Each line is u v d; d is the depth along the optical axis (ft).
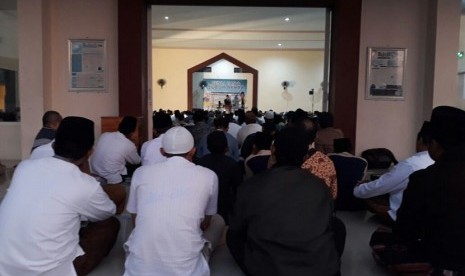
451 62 20.94
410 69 21.99
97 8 21.97
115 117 21.12
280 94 57.16
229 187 11.30
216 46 54.80
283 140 7.93
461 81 36.19
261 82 57.11
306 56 56.85
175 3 22.25
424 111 21.86
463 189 6.81
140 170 8.50
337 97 21.67
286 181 7.45
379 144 22.20
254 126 19.43
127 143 15.51
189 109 56.49
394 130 22.16
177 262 7.91
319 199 7.36
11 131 23.82
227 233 9.23
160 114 24.57
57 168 7.72
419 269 8.23
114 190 12.25
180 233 7.90
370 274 9.36
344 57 21.50
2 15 24.27
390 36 21.86
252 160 12.50
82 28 22.00
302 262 7.05
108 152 15.14
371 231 12.26
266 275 7.19
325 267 7.06
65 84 22.13
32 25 20.81
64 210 7.56
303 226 7.14
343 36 21.44
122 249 10.59
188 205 8.02
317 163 10.64
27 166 7.77
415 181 7.27
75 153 7.93
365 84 22.07
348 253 10.57
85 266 8.87
